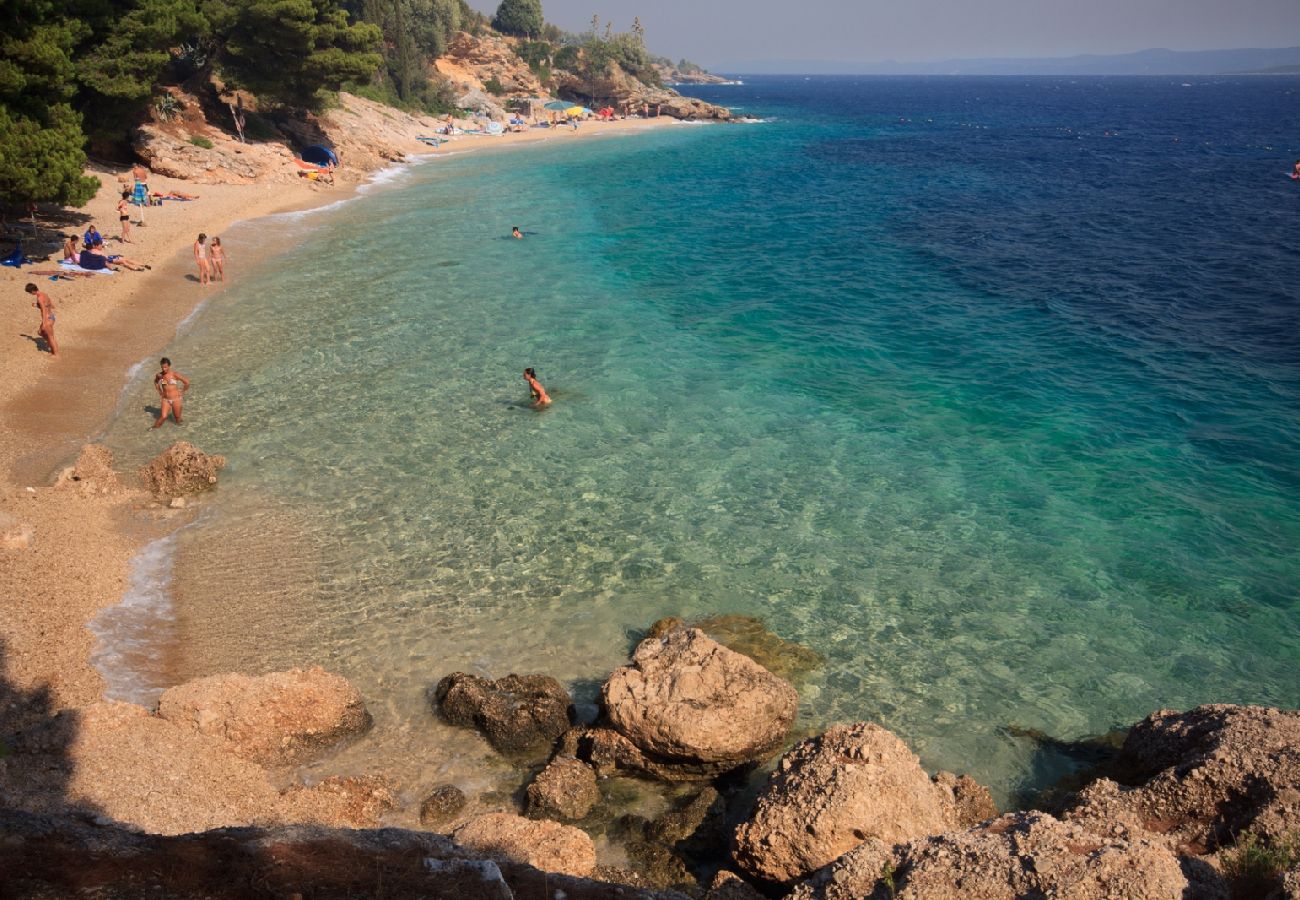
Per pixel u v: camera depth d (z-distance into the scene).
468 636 14.33
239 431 21.39
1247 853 8.11
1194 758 9.91
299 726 11.77
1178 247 44.78
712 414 22.98
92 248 34.69
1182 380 25.67
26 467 18.92
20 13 34.84
